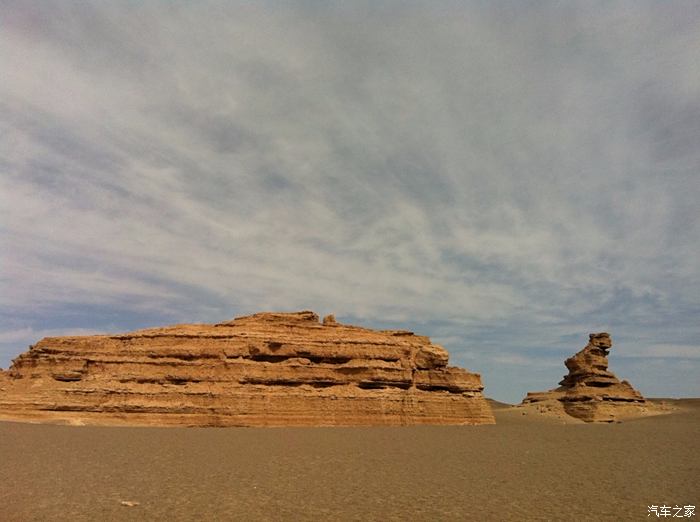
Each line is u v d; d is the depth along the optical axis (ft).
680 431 224.74
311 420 203.41
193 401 196.13
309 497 78.95
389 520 67.00
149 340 214.07
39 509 67.92
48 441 134.72
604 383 352.90
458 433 191.42
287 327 232.73
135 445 131.23
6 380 215.51
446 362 248.93
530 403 384.27
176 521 63.93
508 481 95.71
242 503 73.92
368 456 123.34
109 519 64.03
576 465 117.29
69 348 213.87
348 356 222.89
